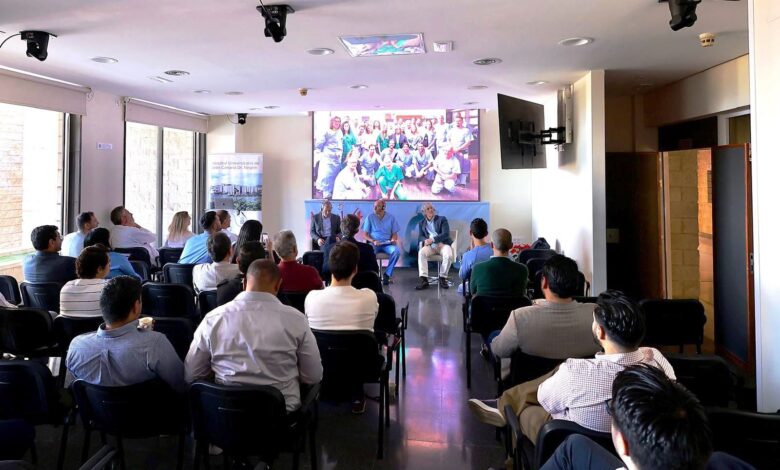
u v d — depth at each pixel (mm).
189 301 3514
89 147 6238
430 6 3391
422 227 7715
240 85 6094
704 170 5391
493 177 8648
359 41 4207
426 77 5621
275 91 6504
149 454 2678
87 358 2070
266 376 2076
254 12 3496
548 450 1616
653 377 941
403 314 3795
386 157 8711
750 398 2486
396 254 7602
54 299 3617
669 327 3215
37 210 5758
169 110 7809
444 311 5914
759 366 2449
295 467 2150
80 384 2039
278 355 2088
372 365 2652
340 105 7789
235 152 8875
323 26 3811
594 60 4832
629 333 1653
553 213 6863
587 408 1633
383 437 2844
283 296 3096
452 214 8562
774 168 2312
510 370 2539
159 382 2018
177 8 3416
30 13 3520
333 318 2773
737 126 5293
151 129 7789
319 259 5695
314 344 2217
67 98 5824
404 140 8648
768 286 2375
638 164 5988
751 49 2455
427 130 8602
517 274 3717
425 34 4008
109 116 6566
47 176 5863
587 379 1655
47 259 3889
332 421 3107
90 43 4246
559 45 4332
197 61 4875
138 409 2020
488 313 3469
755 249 2463
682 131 6082
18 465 1199
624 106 6750
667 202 5672
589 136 5309
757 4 2412
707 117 5480
